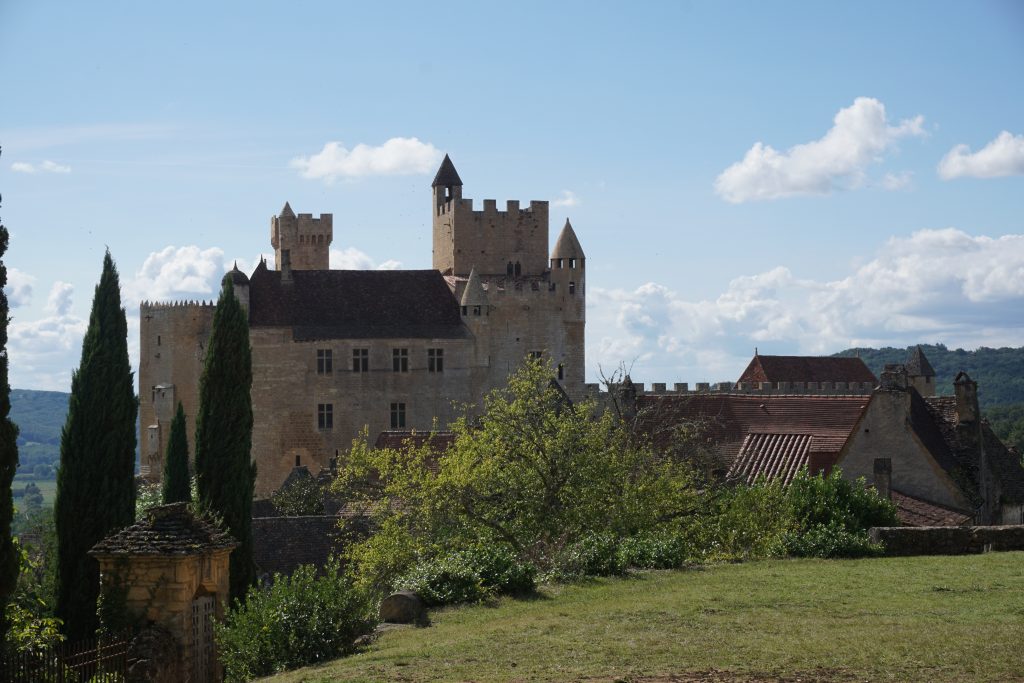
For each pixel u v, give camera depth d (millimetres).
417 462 41406
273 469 99812
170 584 26750
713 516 40375
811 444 53719
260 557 53156
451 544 37156
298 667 25078
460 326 103750
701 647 22125
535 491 40062
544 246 114812
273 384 99938
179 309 103688
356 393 100688
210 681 27672
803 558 35688
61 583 37281
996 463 55688
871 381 123750
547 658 21953
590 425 42438
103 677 24094
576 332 105000
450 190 118500
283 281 103750
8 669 23594
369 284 105500
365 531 51125
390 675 21500
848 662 20391
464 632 25453
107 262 39375
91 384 38250
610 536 35906
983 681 18875
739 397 59844
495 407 42969
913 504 50750
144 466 104062
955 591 27656
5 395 26875
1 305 27000
